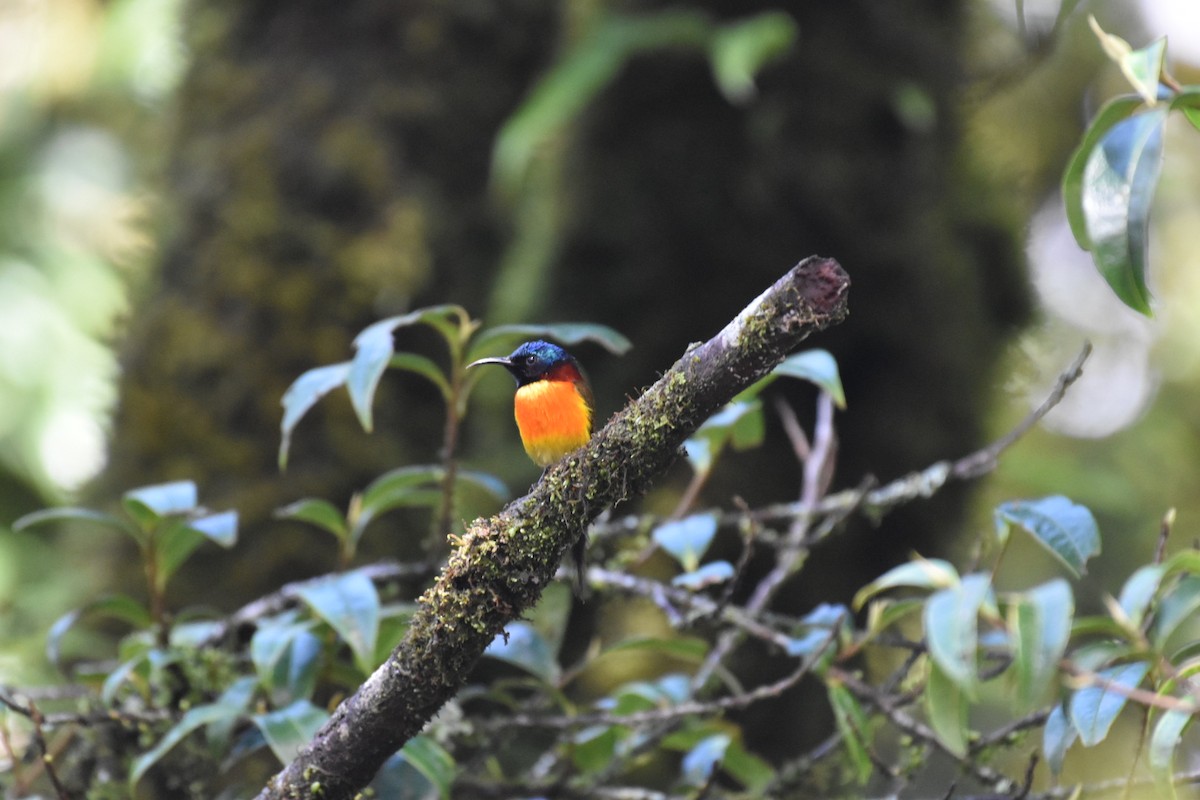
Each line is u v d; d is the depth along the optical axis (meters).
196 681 6.23
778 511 6.80
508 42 11.75
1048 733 5.07
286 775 4.84
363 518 6.53
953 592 4.11
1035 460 13.34
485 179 11.41
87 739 6.55
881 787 8.88
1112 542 14.07
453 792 6.38
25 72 15.87
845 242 10.34
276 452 9.93
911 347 10.30
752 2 10.58
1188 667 4.49
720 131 10.48
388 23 11.29
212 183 10.61
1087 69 15.20
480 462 10.76
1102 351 16.39
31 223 14.89
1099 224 4.38
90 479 10.23
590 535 6.16
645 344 10.87
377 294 10.41
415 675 4.64
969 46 11.19
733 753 6.67
